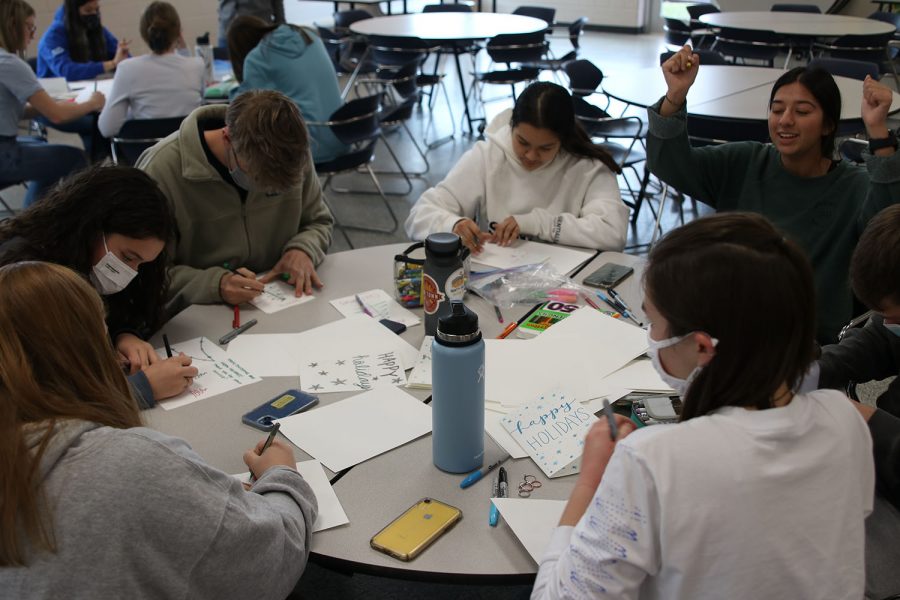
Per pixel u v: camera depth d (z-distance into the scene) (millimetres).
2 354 818
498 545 1061
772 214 2137
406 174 5117
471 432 1171
